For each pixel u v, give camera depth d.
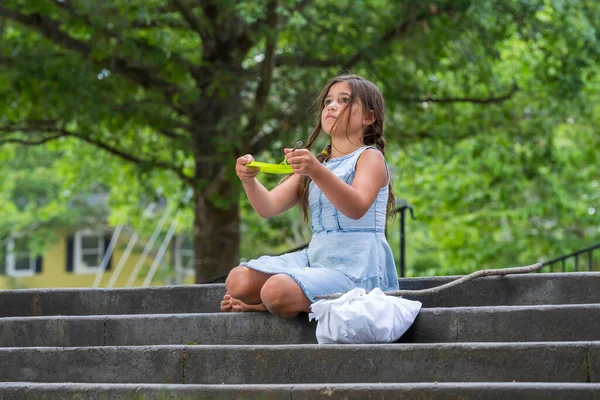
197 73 14.47
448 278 6.48
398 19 14.02
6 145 19.30
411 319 5.62
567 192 20.39
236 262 15.00
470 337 5.63
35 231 32.41
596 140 18.86
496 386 4.62
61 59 13.52
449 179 19.55
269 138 14.15
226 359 5.36
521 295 6.30
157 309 6.77
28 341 6.24
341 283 5.80
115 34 13.03
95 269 37.53
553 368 5.01
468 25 14.18
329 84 6.25
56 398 5.04
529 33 14.70
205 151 14.34
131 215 21.64
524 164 16.62
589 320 5.52
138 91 15.20
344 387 4.74
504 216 19.67
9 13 13.69
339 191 5.49
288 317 5.81
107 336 6.14
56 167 20.34
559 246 20.14
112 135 16.17
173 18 14.70
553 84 15.42
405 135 15.38
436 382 4.85
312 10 14.37
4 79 13.34
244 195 14.90
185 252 36.09
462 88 16.09
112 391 4.98
